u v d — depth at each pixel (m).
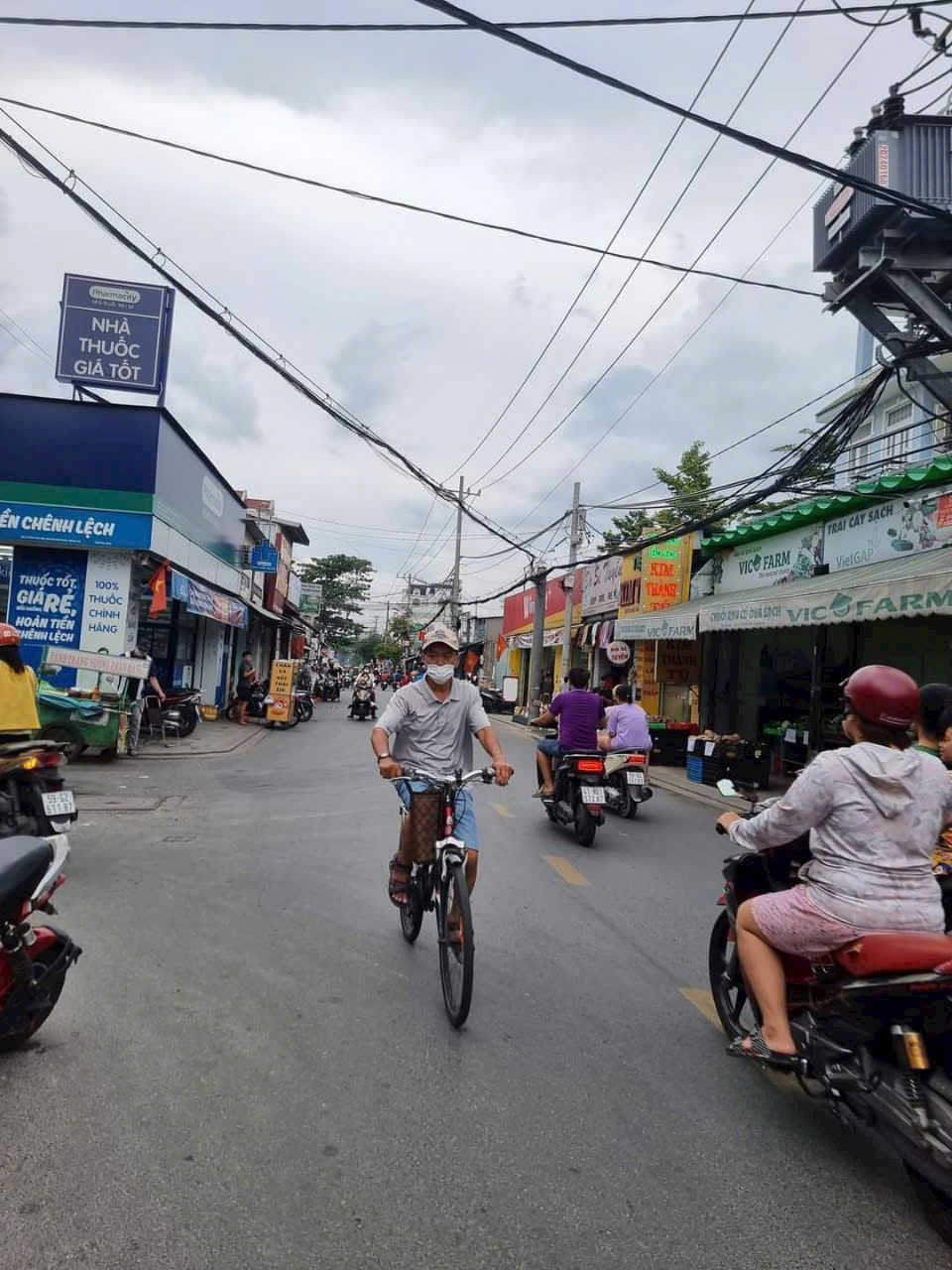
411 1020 4.23
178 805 9.88
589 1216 2.79
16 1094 3.37
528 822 10.07
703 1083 3.76
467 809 4.91
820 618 10.67
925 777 3.24
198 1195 2.79
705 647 18.12
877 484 12.23
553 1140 3.24
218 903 6.00
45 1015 3.74
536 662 27.41
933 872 3.40
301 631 43.34
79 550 15.09
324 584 68.75
